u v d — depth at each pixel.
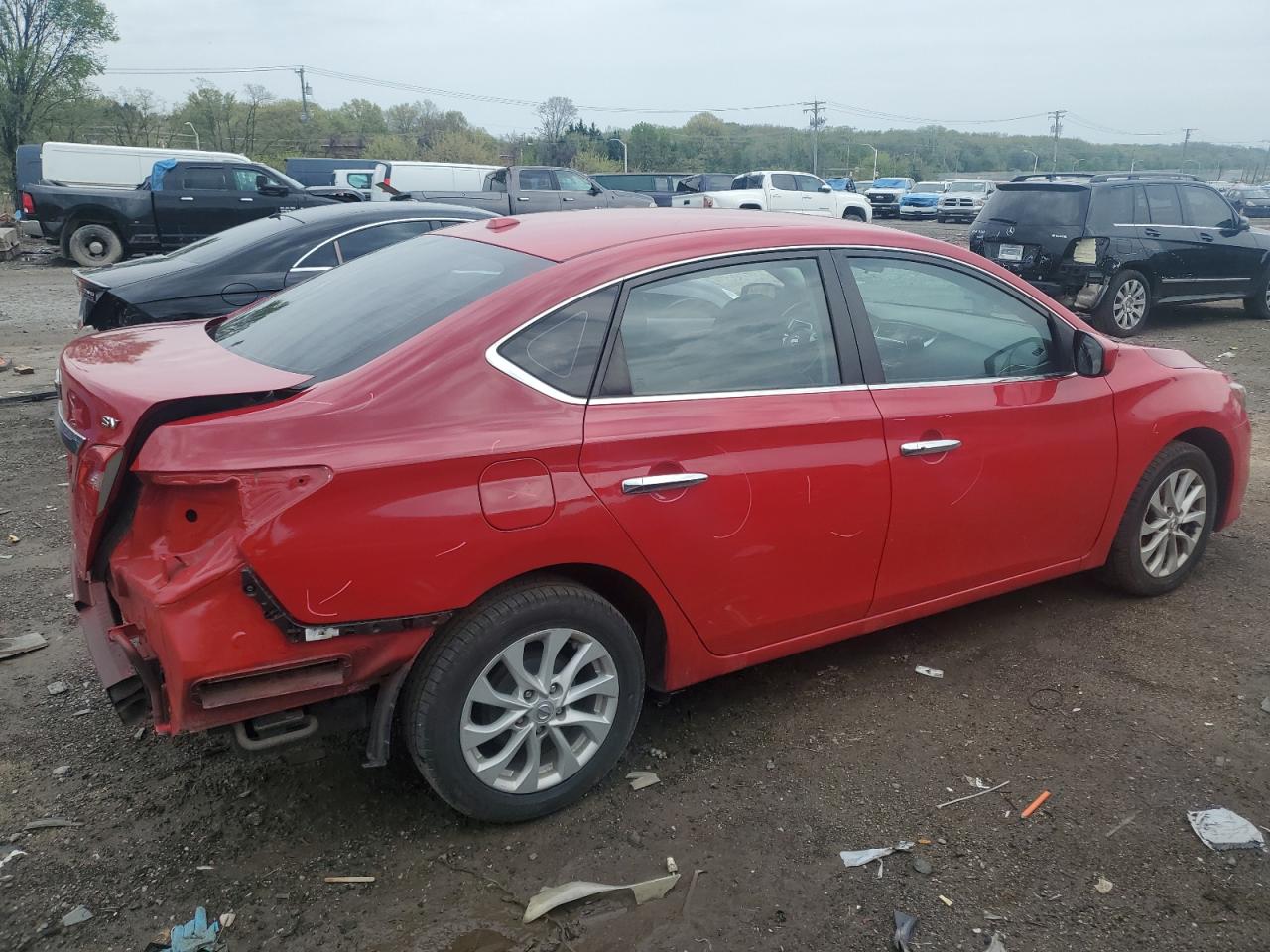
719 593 3.21
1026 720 3.59
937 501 3.62
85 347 3.33
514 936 2.54
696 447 3.06
